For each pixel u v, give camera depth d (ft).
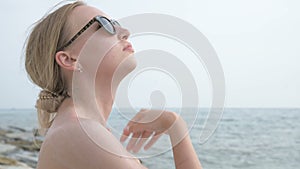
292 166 35.29
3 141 31.63
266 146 37.88
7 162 23.76
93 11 4.05
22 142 30.83
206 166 33.73
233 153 35.01
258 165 34.50
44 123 4.35
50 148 3.62
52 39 4.03
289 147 37.42
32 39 4.23
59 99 4.09
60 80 4.12
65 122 3.73
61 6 4.19
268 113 44.91
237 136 40.09
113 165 3.45
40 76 4.16
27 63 4.30
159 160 19.92
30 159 25.00
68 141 3.54
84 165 3.45
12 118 43.01
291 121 43.98
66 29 4.04
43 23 4.18
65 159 3.51
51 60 4.04
